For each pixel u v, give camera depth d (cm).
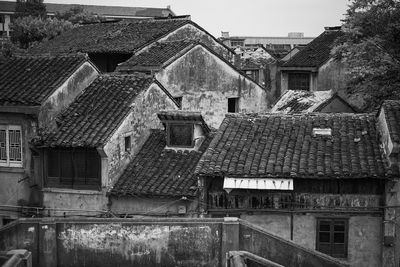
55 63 2223
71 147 1952
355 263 1773
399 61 2442
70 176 2006
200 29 3650
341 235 1781
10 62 2291
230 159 1817
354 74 2589
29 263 1280
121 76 2270
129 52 3206
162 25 3650
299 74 4028
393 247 1728
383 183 1741
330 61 3775
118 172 2005
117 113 2050
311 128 1972
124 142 2045
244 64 4591
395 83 2431
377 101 2452
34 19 5600
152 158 2086
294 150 1850
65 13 6525
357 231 1769
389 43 2473
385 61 2397
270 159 1808
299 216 1786
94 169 1978
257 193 1794
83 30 4144
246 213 1808
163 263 1444
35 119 2005
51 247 1459
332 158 1792
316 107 2850
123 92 2167
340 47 2616
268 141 1909
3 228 1459
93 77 2270
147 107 2189
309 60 3981
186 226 1440
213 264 1433
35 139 1991
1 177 2092
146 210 1933
